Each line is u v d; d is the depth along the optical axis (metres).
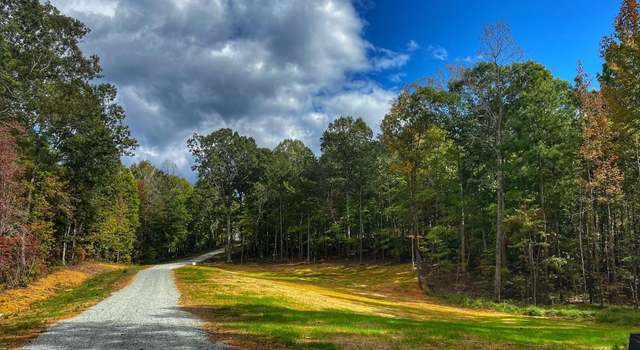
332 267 52.72
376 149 55.84
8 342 10.53
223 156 72.44
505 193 34.22
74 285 30.16
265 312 15.80
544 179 32.22
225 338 11.00
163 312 15.39
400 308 24.00
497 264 30.91
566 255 35.53
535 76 32.31
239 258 75.12
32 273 28.53
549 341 12.62
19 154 27.45
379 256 58.44
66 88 35.22
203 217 89.38
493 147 33.59
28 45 31.30
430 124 35.75
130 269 42.94
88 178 42.47
